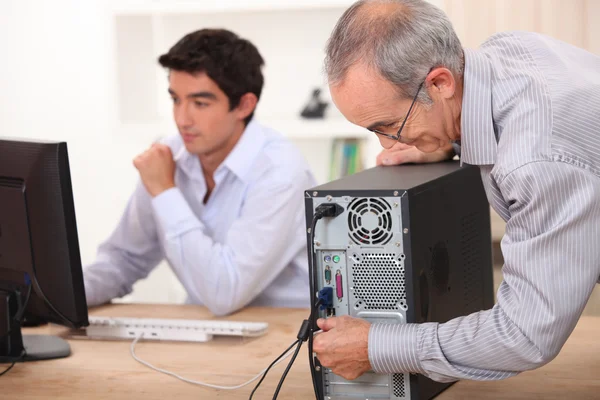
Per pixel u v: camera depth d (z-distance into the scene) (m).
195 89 1.96
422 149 1.23
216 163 2.08
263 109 3.29
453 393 1.31
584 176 1.01
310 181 2.07
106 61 3.23
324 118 3.06
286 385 1.37
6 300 1.55
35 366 1.53
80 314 1.51
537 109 1.06
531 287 1.05
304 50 3.22
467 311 1.43
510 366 1.10
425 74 1.12
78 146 3.57
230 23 3.28
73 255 1.49
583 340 1.53
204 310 1.90
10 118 3.62
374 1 1.15
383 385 1.23
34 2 3.49
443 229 1.30
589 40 2.64
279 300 2.06
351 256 1.21
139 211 2.07
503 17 2.68
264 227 1.91
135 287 3.36
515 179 1.03
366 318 1.22
